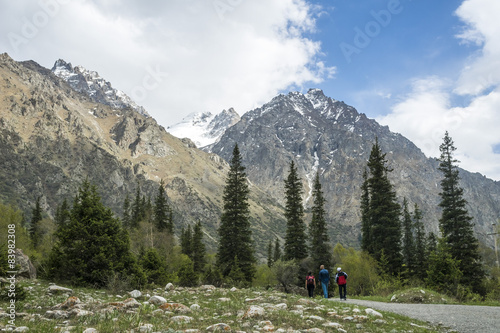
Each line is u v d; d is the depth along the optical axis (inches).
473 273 1772.9
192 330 356.5
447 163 1991.9
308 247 2156.7
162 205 3021.7
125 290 840.9
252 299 639.8
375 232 1977.1
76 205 1005.2
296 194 2215.8
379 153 2066.9
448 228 1911.9
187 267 1626.5
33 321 396.2
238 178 2199.8
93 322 394.0
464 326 516.7
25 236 2367.1
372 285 1664.6
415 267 2281.0
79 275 922.1
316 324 440.1
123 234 1023.6
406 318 567.5
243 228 2127.2
